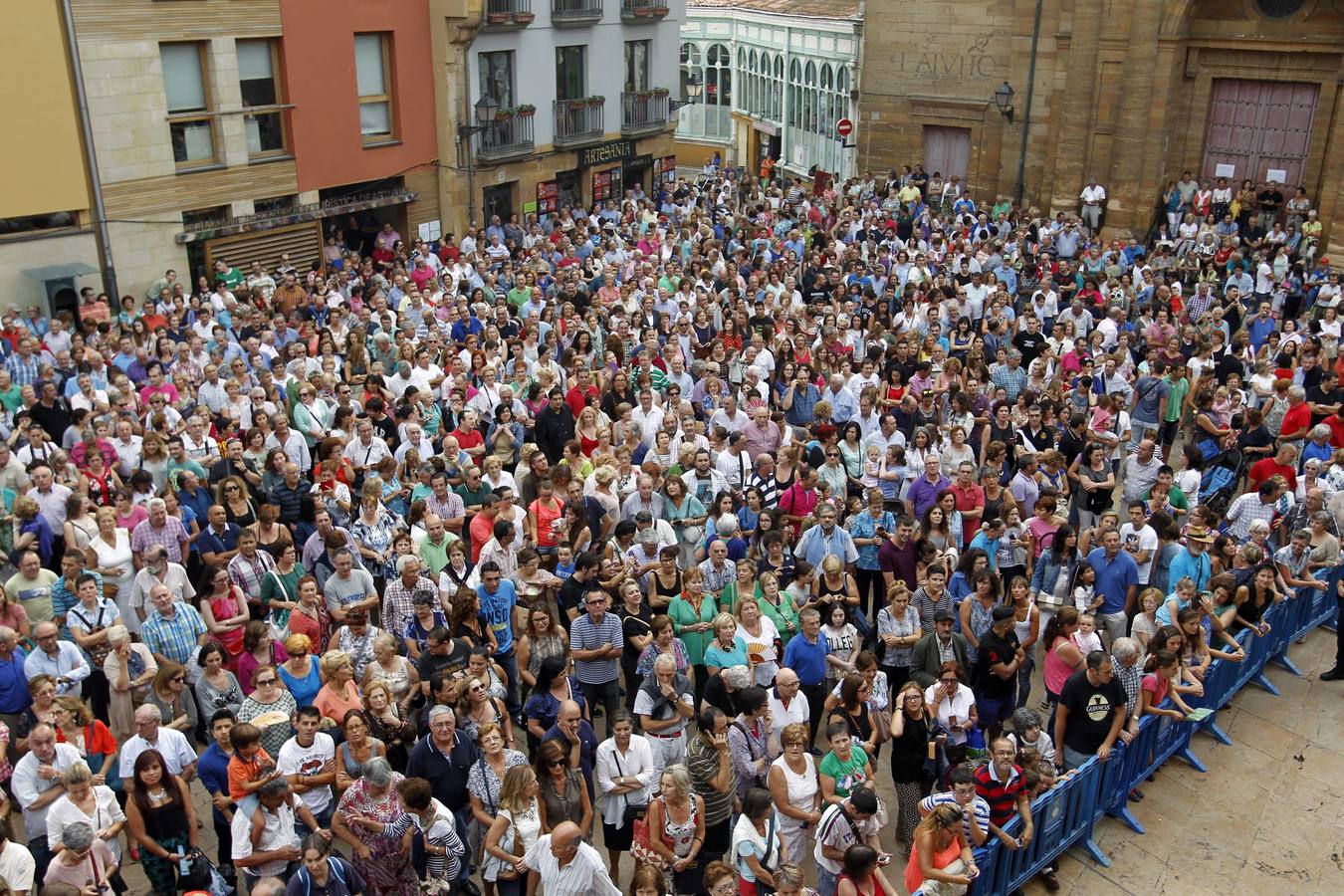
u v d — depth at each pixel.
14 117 19.03
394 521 11.88
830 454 13.27
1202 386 16.28
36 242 19.66
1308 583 12.94
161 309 19.20
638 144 32.47
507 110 28.03
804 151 41.06
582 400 15.35
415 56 26.02
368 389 15.26
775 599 10.63
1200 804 10.80
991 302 20.38
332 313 18.48
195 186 21.91
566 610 11.07
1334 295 22.44
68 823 7.83
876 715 9.39
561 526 12.05
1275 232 27.88
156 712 8.23
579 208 29.92
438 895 8.07
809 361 16.75
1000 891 8.93
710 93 49.75
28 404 14.59
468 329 18.56
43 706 8.48
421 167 26.81
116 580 11.03
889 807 10.20
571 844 7.51
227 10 21.81
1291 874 9.92
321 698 8.99
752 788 8.31
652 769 8.68
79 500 11.72
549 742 8.27
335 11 23.91
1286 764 11.47
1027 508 13.22
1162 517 12.13
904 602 10.50
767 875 7.85
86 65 19.77
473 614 9.84
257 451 13.09
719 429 13.59
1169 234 29.88
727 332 18.98
